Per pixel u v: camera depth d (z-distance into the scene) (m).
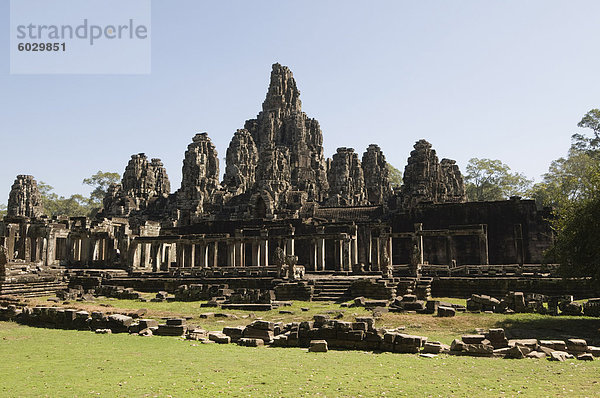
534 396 10.97
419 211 53.47
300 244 57.06
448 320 22.80
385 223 51.00
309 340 17.84
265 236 50.75
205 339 19.44
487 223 50.16
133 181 85.81
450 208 52.19
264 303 30.66
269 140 97.44
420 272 38.62
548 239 47.56
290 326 19.77
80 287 40.12
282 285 33.34
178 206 76.94
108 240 59.34
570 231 23.36
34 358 16.36
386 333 16.94
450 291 34.12
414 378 12.66
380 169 92.69
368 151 93.31
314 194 81.94
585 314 24.08
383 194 89.38
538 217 48.47
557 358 14.65
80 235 57.16
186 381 12.66
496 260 49.06
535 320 22.45
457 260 50.66
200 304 31.94
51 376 13.59
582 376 12.67
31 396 11.51
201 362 14.98
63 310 24.30
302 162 91.19
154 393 11.56
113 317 22.44
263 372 13.48
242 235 52.03
